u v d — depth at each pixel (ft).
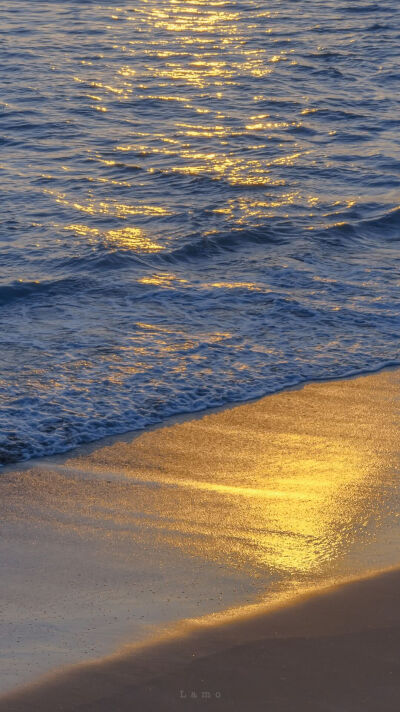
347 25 115.65
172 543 22.90
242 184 61.26
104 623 18.92
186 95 84.33
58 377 34.27
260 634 18.22
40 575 21.21
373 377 35.29
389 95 85.51
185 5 127.03
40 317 40.78
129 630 18.58
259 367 35.78
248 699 16.17
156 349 37.17
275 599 19.77
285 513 24.63
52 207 55.93
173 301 42.75
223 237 51.37
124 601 19.93
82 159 66.13
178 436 30.14
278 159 67.00
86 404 32.12
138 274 46.06
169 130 73.97
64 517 24.45
